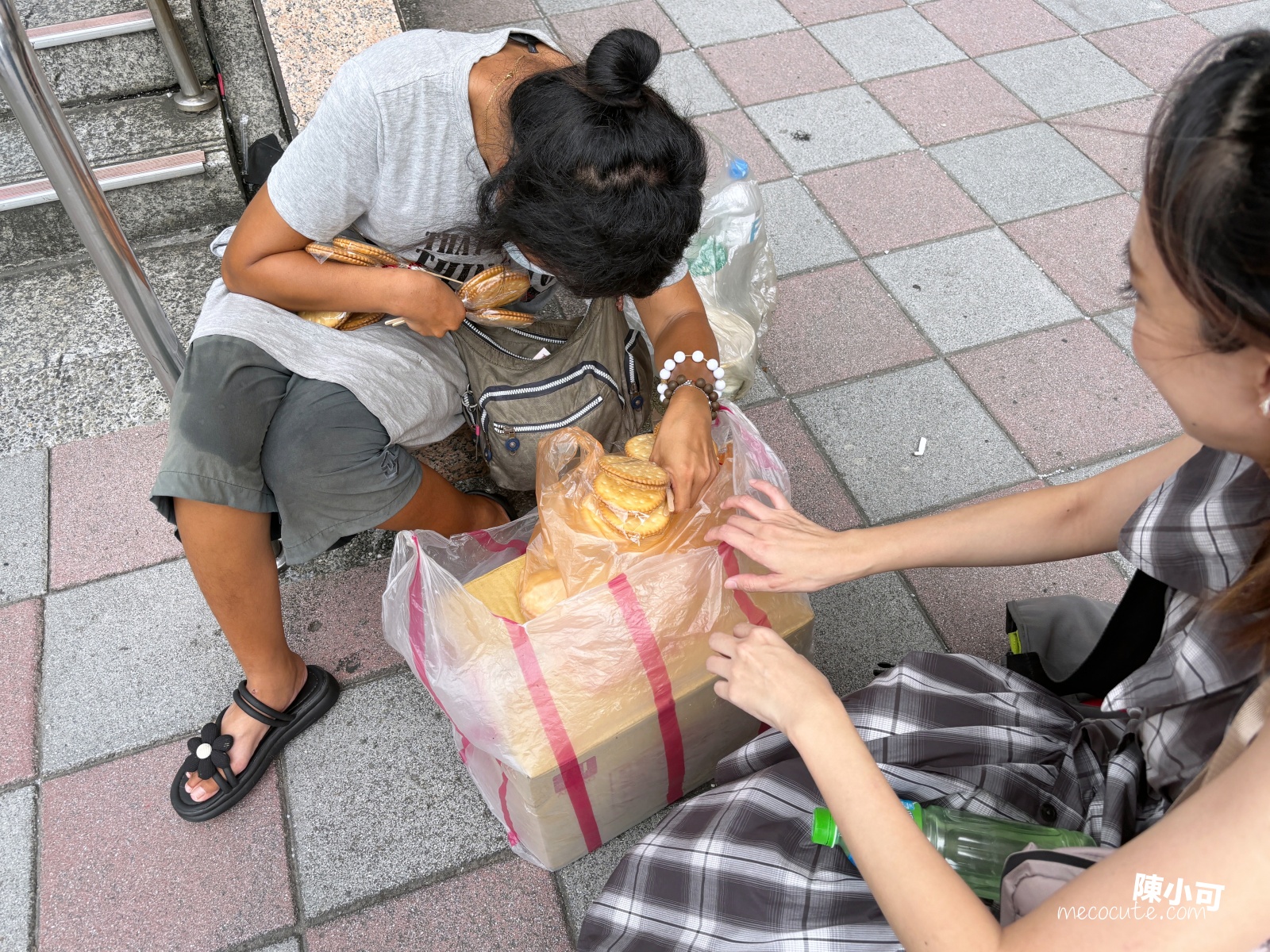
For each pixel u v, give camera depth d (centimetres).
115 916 153
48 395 230
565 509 140
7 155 261
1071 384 232
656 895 115
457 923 152
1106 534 120
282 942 150
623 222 118
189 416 142
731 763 135
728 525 128
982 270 259
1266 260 61
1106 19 347
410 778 169
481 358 170
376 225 152
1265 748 70
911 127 302
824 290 254
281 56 241
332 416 151
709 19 346
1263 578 83
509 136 123
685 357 157
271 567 155
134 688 180
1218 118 62
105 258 160
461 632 132
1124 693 101
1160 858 72
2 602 192
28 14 279
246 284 151
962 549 125
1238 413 73
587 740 133
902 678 129
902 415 226
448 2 350
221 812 163
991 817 115
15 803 165
